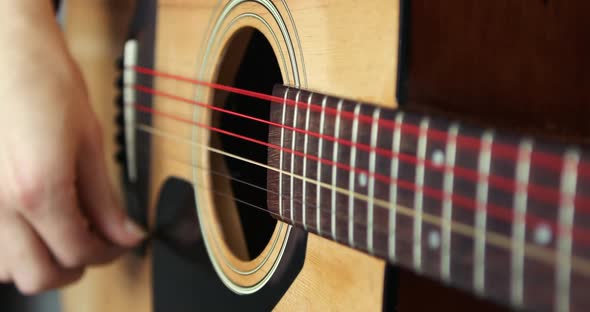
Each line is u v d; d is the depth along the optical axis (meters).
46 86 0.52
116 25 0.61
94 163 0.55
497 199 0.33
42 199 0.52
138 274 0.61
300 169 0.41
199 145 0.52
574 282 0.31
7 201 0.52
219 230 0.51
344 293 0.41
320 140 0.39
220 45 0.50
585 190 0.30
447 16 0.37
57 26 0.56
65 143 0.52
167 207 0.56
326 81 0.41
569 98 0.42
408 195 0.36
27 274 0.55
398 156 0.36
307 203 0.41
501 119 0.39
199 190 0.52
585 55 0.42
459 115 0.38
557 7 0.40
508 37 0.39
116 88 0.61
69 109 0.53
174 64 0.54
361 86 0.39
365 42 0.39
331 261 0.41
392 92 0.37
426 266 0.35
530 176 0.32
